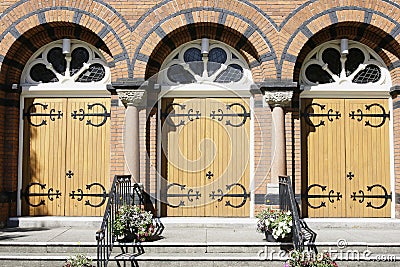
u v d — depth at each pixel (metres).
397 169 8.77
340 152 8.96
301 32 8.51
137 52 8.50
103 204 8.95
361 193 8.91
